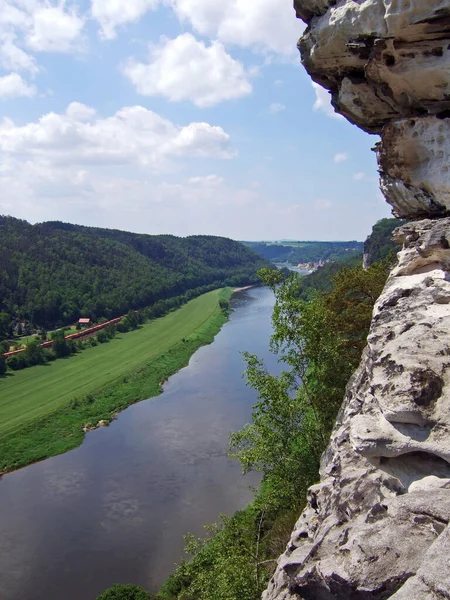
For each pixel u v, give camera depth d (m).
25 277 116.50
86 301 116.44
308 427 19.81
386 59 11.09
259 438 20.16
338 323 25.42
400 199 13.74
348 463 10.70
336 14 11.21
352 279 26.69
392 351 9.48
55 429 50.28
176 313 124.06
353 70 12.34
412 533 6.66
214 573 17.19
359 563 6.57
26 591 26.91
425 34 10.27
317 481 18.64
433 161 12.13
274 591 10.29
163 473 38.91
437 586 5.27
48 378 71.12
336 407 20.27
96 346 91.06
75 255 140.25
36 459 43.28
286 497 19.78
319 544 8.13
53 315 109.06
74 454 44.19
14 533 32.06
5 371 74.62
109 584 27.09
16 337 97.94
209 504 33.94
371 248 90.44
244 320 108.00
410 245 12.83
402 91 11.83
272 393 19.73
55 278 121.94
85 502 35.53
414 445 7.95
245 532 20.72
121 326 103.81
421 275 11.91
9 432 49.56
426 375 8.41
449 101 11.40
